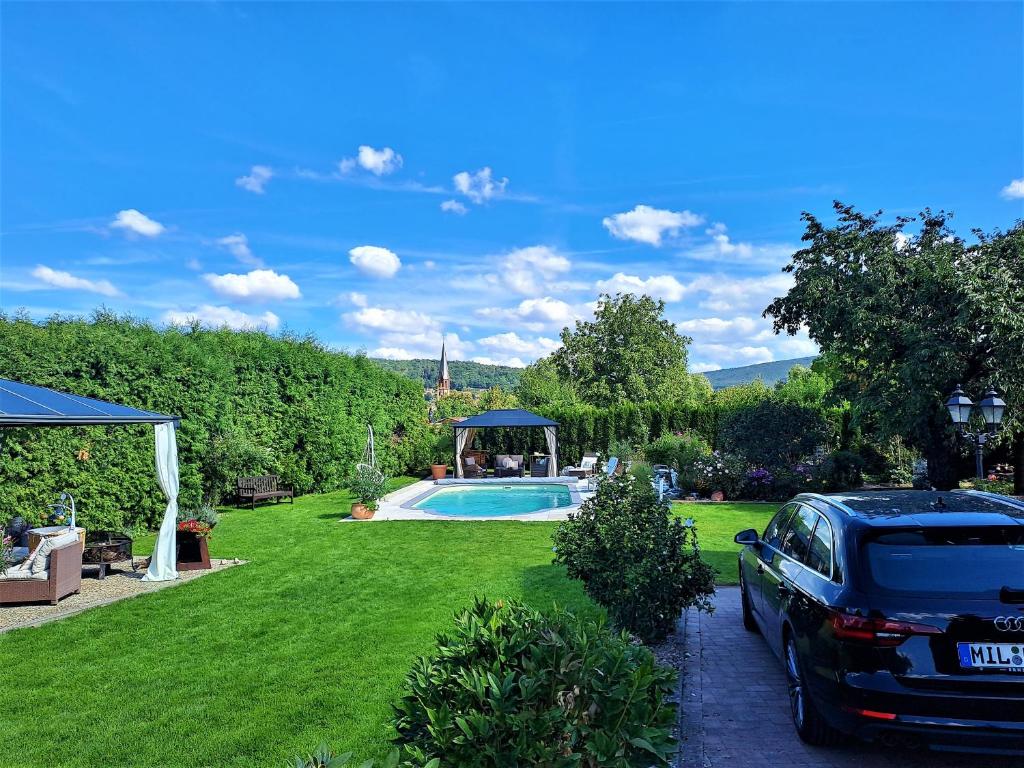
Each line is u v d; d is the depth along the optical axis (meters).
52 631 7.32
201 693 5.45
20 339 12.26
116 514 13.19
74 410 8.47
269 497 18.31
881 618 3.57
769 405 19.31
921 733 3.45
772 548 5.68
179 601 8.52
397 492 22.25
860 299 16.92
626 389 48.44
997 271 15.29
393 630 7.05
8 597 8.38
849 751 4.17
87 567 10.75
